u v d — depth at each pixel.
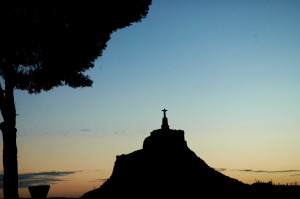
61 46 18.39
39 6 17.27
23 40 17.25
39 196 14.82
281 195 22.12
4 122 18.20
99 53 19.94
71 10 17.91
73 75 19.66
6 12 16.88
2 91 18.31
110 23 19.05
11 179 17.98
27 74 18.97
